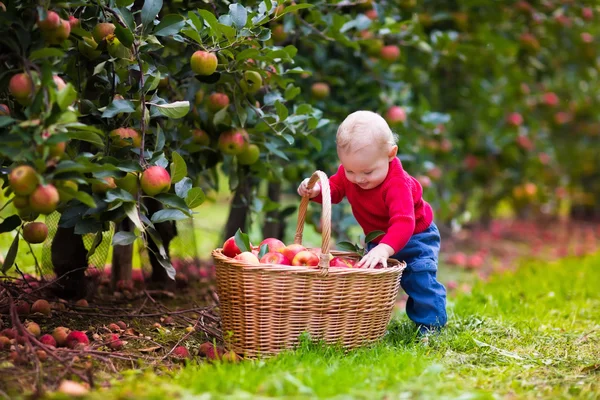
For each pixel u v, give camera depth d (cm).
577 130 842
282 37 375
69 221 270
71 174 232
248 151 339
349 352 270
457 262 645
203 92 337
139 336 292
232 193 383
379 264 299
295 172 436
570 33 598
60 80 244
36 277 366
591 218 1014
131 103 271
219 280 273
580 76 693
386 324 288
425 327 312
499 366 269
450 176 616
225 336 274
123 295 369
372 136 276
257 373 231
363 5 398
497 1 515
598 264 582
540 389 239
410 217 283
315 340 265
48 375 231
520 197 750
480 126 677
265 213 484
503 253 722
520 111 692
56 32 250
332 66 445
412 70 522
